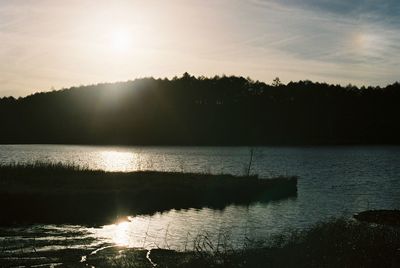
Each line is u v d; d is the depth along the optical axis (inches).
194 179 1820.9
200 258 614.2
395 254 573.3
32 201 1213.7
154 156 3949.3
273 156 4163.4
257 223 1133.1
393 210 1352.1
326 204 1536.7
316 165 3260.3
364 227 794.8
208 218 1197.7
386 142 6515.8
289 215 1280.8
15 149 5064.0
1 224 977.5
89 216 1125.7
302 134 6530.5
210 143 6461.6
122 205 1305.4
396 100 6820.9
